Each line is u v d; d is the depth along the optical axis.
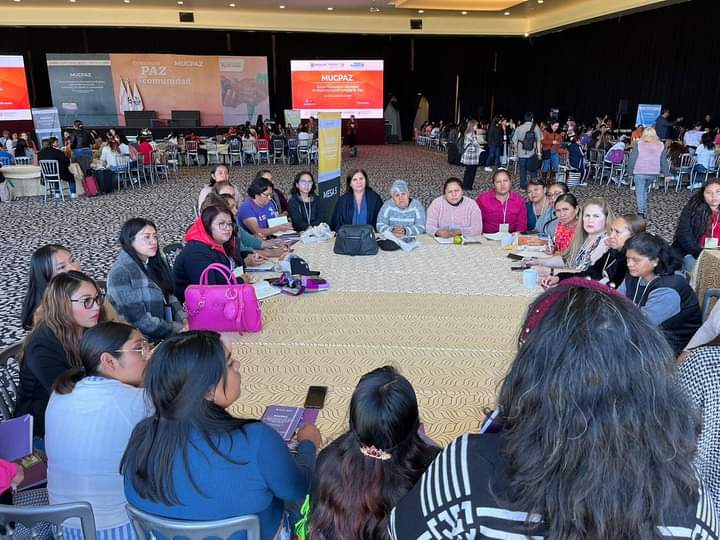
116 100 16.86
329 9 15.45
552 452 0.66
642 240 2.50
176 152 13.77
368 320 2.58
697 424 0.71
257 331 2.46
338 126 5.97
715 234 3.84
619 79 15.53
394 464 1.13
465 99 21.08
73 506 1.32
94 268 5.52
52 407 1.48
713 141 9.84
